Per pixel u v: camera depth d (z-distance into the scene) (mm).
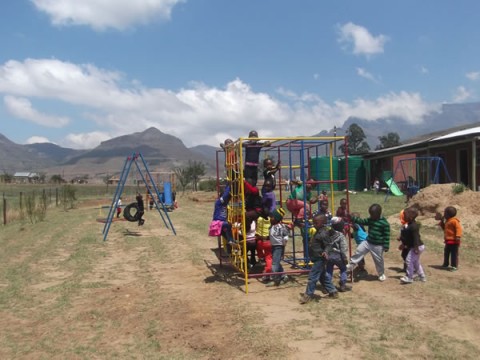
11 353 5453
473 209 13734
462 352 4832
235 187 8359
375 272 8641
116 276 9367
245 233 7562
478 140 22625
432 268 8758
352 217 8102
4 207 21328
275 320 6031
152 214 25094
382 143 78875
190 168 58125
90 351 5391
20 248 13391
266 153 10211
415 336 5297
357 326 5688
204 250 12133
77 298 7703
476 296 6840
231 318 6207
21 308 7234
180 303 7051
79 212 27516
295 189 9227
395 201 23344
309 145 9188
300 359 4789
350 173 35344
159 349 5332
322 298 7020
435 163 26969
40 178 110812
